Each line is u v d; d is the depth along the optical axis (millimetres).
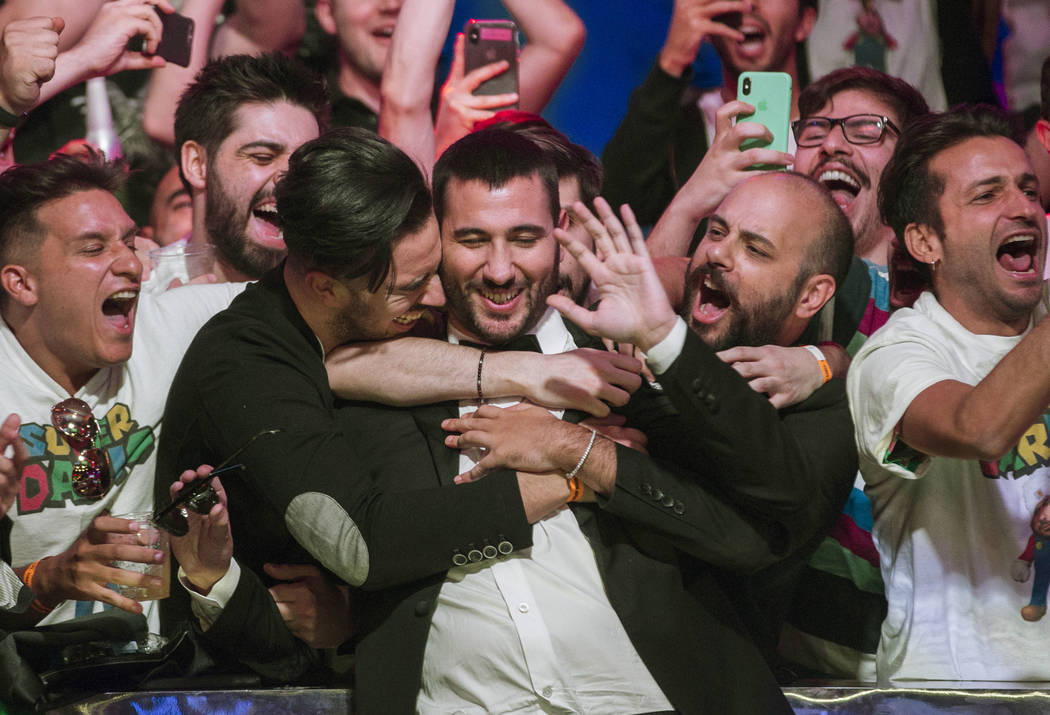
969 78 13656
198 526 6965
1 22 11953
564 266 9367
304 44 12914
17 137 12188
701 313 9156
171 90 12586
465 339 7828
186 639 7734
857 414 8266
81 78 12016
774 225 8742
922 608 8344
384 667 6867
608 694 6820
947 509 8406
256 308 7531
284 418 6965
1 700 7121
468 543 6730
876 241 11852
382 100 12820
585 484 6996
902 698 7656
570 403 7234
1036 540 8328
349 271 7094
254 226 10797
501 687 6844
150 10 12258
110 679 7590
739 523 7027
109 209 8625
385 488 7219
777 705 6957
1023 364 7324
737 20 12984
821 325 10211
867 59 13336
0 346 8562
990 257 8703
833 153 11844
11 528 8242
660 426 7359
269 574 7715
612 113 13523
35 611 7598
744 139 10406
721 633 7102
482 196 7395
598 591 7008
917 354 8180
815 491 7160
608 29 13445
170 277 10586
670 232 10812
